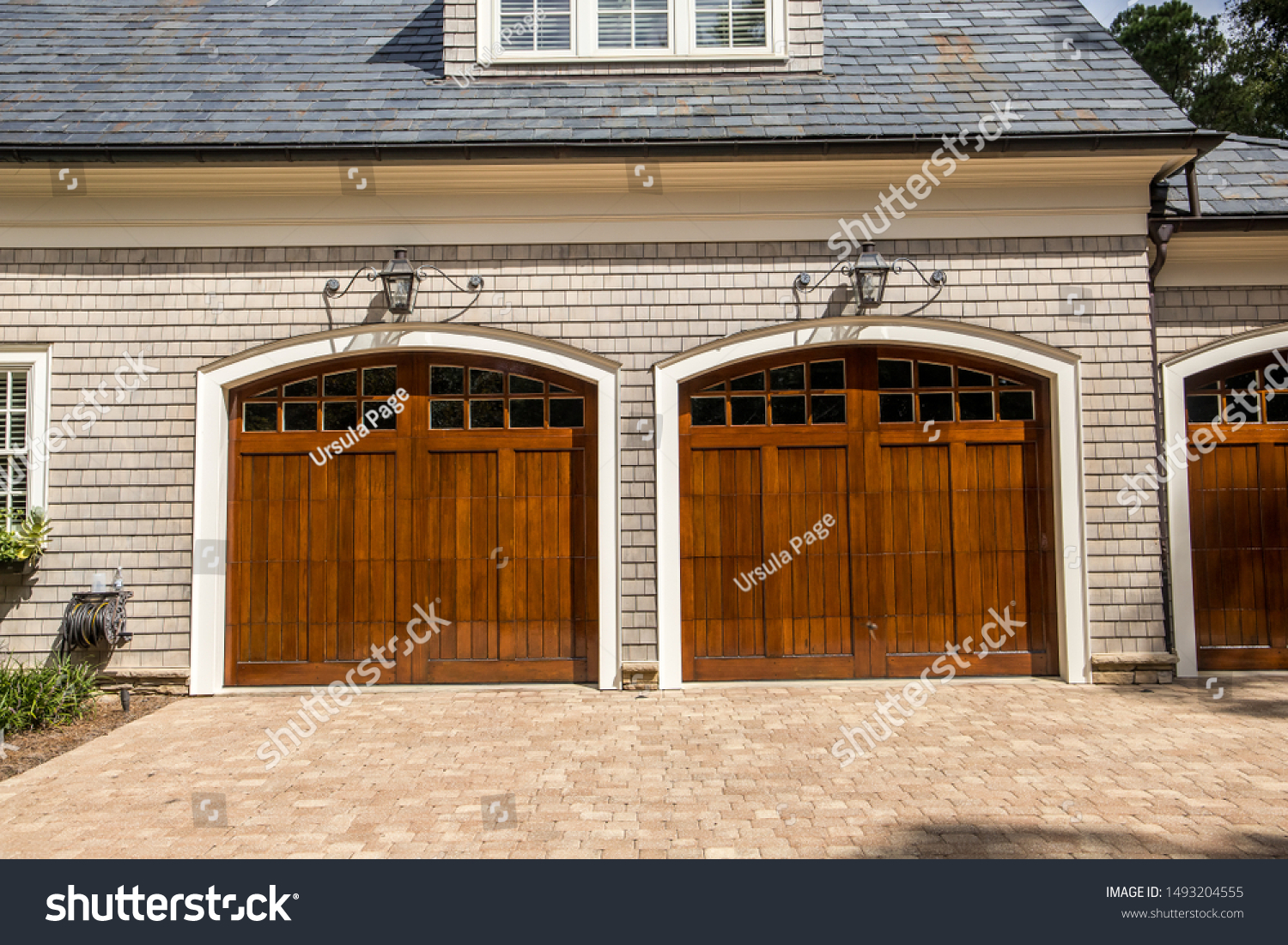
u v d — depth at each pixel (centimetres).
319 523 677
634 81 734
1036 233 678
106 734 550
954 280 677
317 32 799
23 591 654
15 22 798
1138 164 662
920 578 676
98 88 710
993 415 686
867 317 672
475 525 678
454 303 677
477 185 673
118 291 671
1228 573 694
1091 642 657
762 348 673
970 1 828
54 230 672
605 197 680
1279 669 689
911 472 683
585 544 675
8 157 632
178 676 648
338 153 641
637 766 472
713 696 631
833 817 392
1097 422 667
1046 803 407
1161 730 531
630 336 676
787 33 741
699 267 679
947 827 379
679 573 662
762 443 682
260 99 703
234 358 666
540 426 683
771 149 647
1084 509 662
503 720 571
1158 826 379
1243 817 388
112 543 659
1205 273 703
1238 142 766
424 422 683
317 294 675
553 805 412
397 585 673
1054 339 673
